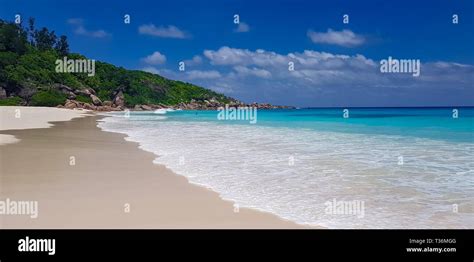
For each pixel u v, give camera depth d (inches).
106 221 265.0
